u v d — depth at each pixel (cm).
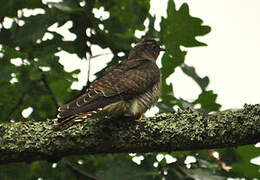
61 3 1162
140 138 892
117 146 900
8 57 1184
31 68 1177
